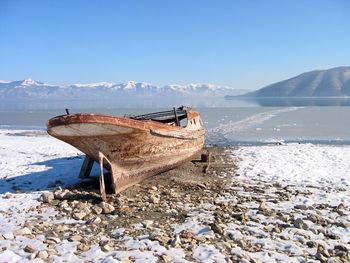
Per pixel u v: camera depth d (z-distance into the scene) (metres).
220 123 30.09
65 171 10.25
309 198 6.96
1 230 5.12
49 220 5.66
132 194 7.45
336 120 31.61
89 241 4.72
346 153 12.84
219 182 8.58
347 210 6.09
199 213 5.96
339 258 4.18
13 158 12.76
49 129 7.00
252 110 54.91
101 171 6.89
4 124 31.77
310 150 13.77
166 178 9.08
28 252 4.32
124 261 4.02
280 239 4.79
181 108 12.50
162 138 8.40
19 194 7.38
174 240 4.60
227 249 4.44
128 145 7.35
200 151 12.86
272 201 6.71
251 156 12.77
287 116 37.94
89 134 6.79
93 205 6.53
